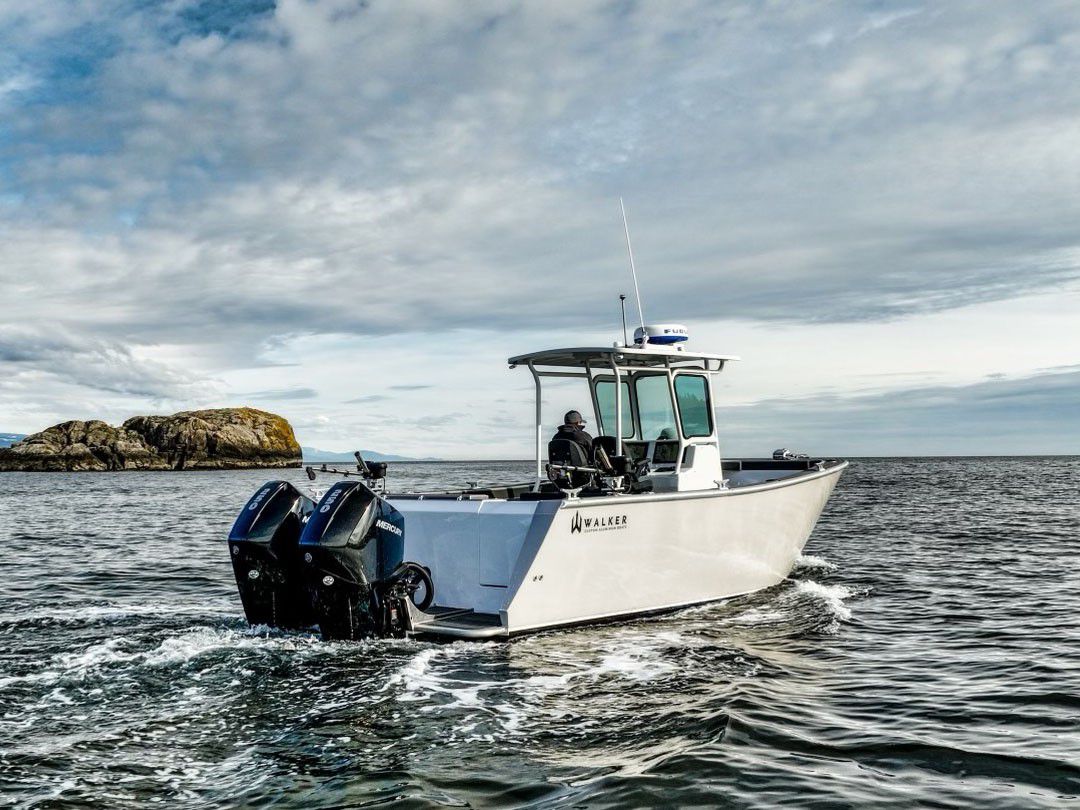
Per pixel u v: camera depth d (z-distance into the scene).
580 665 6.38
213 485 58.00
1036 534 16.86
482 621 7.12
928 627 8.12
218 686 5.71
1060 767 4.42
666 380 9.02
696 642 7.22
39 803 3.85
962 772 4.36
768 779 4.20
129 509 29.58
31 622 7.98
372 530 6.62
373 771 4.27
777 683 6.08
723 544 8.67
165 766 4.33
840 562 12.88
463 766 4.35
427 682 5.85
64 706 5.29
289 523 6.98
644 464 9.14
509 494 9.25
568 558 7.18
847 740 4.84
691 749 4.61
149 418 108.12
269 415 115.50
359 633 6.59
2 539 17.77
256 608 7.02
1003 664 6.68
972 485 39.81
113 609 8.88
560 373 9.19
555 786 4.09
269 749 4.57
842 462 11.09
